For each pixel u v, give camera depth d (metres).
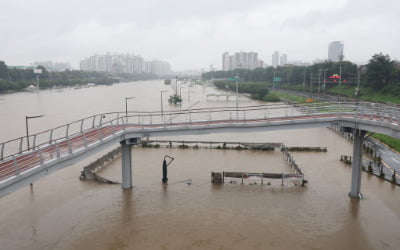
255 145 47.06
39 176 20.36
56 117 82.12
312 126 30.88
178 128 31.19
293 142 53.72
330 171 37.84
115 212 27.80
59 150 22.48
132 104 117.25
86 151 24.38
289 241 23.27
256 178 34.69
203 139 56.69
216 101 129.12
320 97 109.06
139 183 34.50
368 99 95.88
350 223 25.81
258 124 30.97
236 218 26.61
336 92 118.31
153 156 44.50
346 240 23.44
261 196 30.94
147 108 103.44
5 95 160.50
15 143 53.16
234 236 23.89
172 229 24.92
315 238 23.66
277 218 26.59
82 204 29.36
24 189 32.75
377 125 26.69
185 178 35.84
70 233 24.39
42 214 27.39
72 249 22.34
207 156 44.19
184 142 48.84
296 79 153.00
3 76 178.12
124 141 31.66
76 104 116.81
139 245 22.81
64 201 30.00
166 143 51.28
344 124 30.23
